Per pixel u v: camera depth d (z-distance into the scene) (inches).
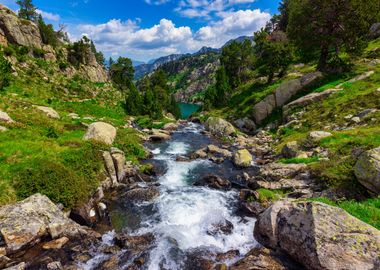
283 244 434.6
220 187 826.2
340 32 1646.2
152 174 966.4
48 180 625.0
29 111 1346.0
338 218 383.2
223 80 2657.5
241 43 3718.0
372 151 565.3
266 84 2319.1
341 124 1069.8
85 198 660.1
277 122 1606.8
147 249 500.4
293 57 2269.9
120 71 4776.1
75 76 3211.1
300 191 661.3
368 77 1411.2
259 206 644.7
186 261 465.4
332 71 1712.6
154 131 1744.6
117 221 627.8
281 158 1005.8
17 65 2412.6
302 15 1734.7
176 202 713.6
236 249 498.6
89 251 496.4
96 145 851.4
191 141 1526.8
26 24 3034.0
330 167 690.2
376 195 532.4
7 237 451.2
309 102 1439.5
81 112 1931.6
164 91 3531.0
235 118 2001.7
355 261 330.6
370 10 1531.7
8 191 578.2
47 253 474.9
